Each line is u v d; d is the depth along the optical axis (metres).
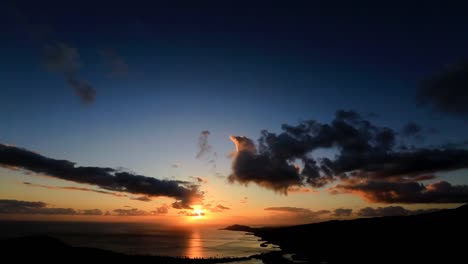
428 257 108.06
